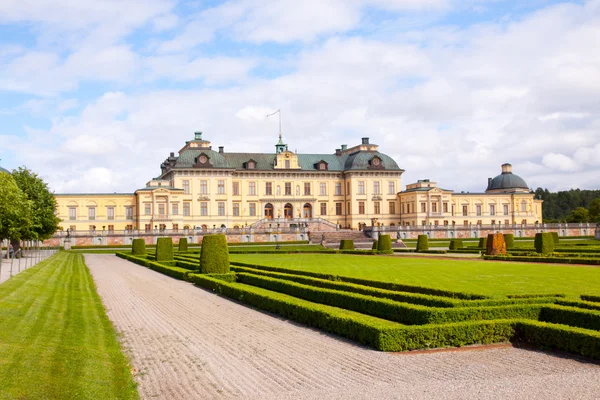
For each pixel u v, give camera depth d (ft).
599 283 96.63
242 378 47.16
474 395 41.19
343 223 403.95
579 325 59.88
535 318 64.75
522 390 42.24
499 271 122.21
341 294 78.43
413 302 74.08
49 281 110.63
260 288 99.14
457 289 88.07
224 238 127.13
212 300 94.12
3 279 104.78
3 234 152.97
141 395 42.80
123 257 228.22
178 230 326.03
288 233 338.54
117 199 354.13
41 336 55.31
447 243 314.35
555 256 162.30
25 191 213.46
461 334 56.80
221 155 378.32
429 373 47.32
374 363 50.70
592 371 47.44
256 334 64.85
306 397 41.83
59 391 39.58
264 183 386.93
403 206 399.65
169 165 409.90
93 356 51.16
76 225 347.56
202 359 53.52
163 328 69.00
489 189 442.09
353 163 396.16
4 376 40.34
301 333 64.95
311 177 398.21
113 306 87.56
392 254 213.05
